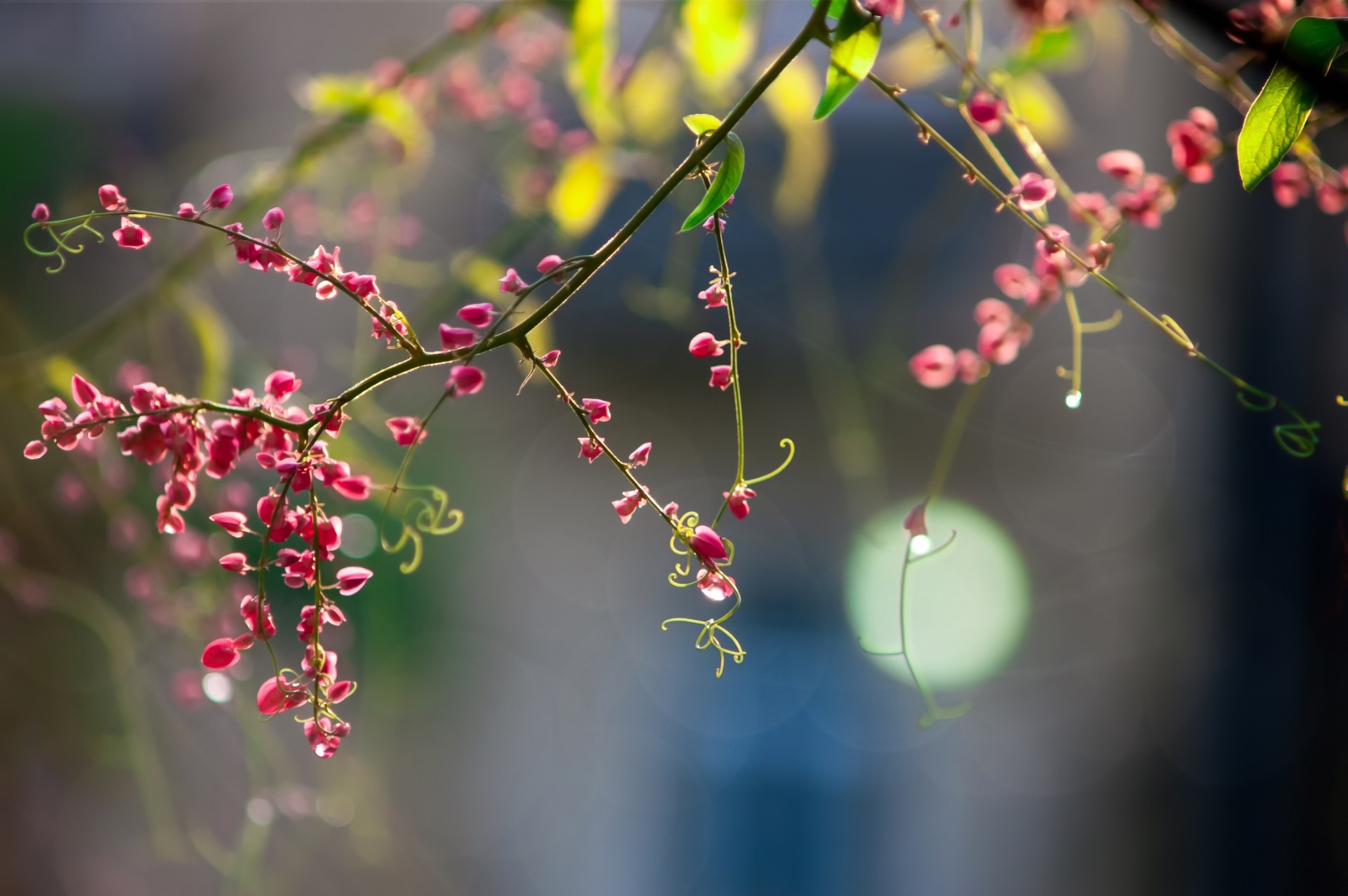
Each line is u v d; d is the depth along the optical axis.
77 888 2.24
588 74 1.54
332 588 1.37
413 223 1.85
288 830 2.24
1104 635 2.36
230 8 2.45
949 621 2.43
